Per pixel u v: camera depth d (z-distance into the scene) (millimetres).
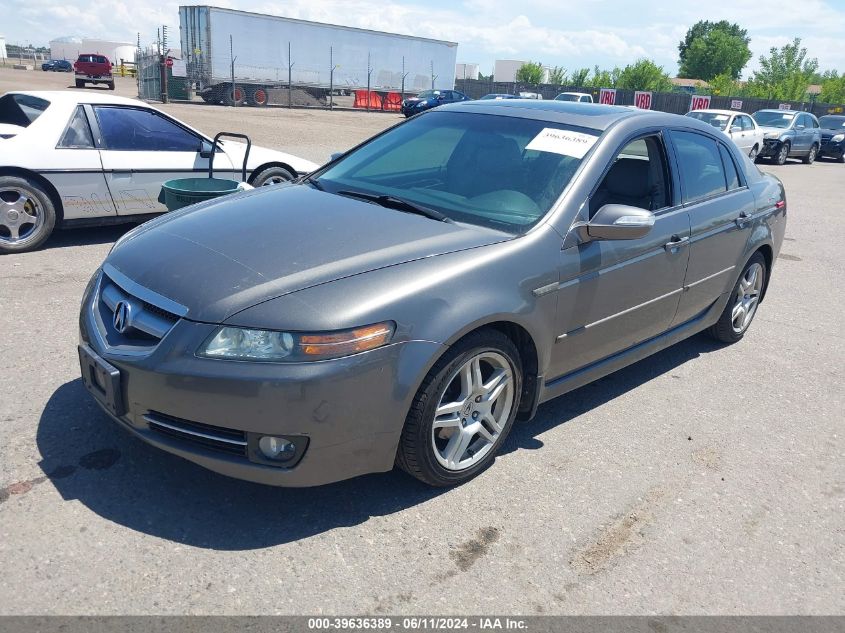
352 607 2453
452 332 2830
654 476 3467
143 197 6844
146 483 3021
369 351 2650
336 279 2758
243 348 2584
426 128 4246
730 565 2863
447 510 3037
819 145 23750
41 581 2439
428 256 2973
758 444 3887
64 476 3018
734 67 91250
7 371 3914
